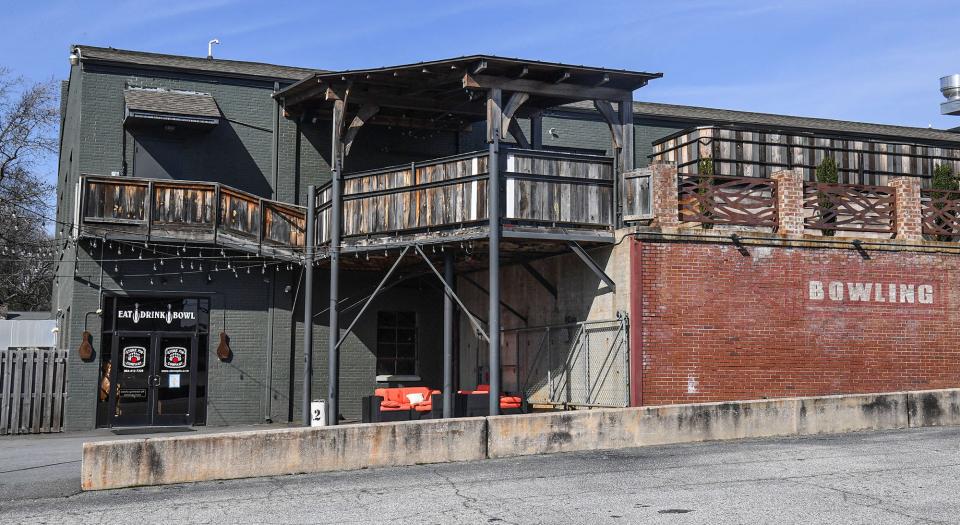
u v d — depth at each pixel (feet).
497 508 34.58
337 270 69.77
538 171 63.67
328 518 33.53
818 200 67.41
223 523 33.19
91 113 75.05
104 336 72.38
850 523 31.48
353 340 80.43
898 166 82.48
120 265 72.74
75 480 42.86
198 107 75.10
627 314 61.93
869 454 45.11
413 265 77.10
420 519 33.01
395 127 82.38
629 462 44.34
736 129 77.20
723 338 62.75
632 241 62.03
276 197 78.89
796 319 64.44
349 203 70.08
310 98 75.00
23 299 164.45
